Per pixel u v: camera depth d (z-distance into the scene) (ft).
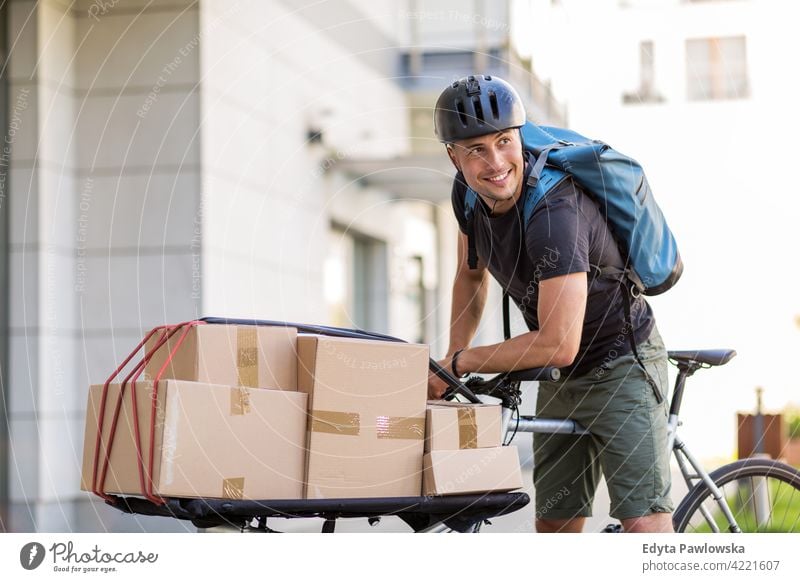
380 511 7.39
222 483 6.97
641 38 21.85
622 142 21.89
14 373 18.89
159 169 19.44
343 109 25.63
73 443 19.43
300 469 7.27
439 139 8.59
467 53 27.02
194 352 7.11
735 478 11.14
